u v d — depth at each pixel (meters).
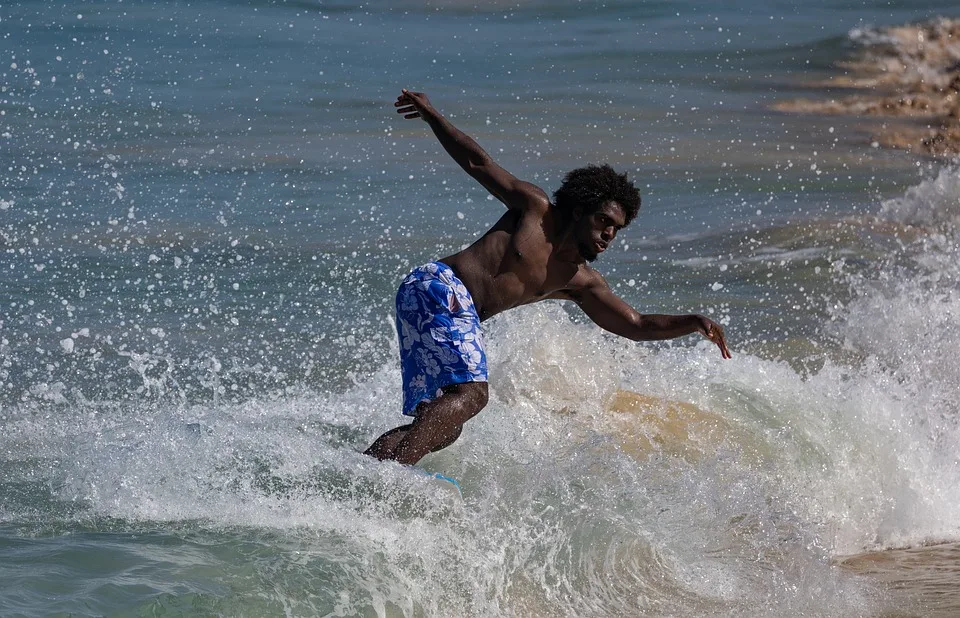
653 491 18.64
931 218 42.88
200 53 71.69
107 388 24.59
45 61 65.12
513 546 16.78
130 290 31.97
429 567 15.95
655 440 21.05
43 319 29.20
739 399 23.44
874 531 21.67
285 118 58.31
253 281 33.34
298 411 23.20
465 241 38.62
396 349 28.27
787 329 30.86
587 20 94.81
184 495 16.92
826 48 85.81
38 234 36.69
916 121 68.56
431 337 18.72
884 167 55.19
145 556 15.17
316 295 32.38
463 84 70.06
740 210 45.06
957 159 58.72
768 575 17.67
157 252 35.72
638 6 100.75
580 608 16.27
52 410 22.88
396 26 87.19
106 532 16.02
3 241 35.59
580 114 64.00
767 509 18.95
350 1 93.81
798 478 21.47
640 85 73.50
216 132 54.06
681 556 17.69
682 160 54.31
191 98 60.84
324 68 71.19
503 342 22.62
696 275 36.19
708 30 92.19
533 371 22.08
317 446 17.94
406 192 45.28
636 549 17.50
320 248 37.06
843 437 22.73
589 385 22.28
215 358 26.97
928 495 22.36
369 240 38.25
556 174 49.53
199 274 33.72
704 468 19.81
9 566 14.60
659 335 20.17
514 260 19.16
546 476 18.47
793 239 40.44
